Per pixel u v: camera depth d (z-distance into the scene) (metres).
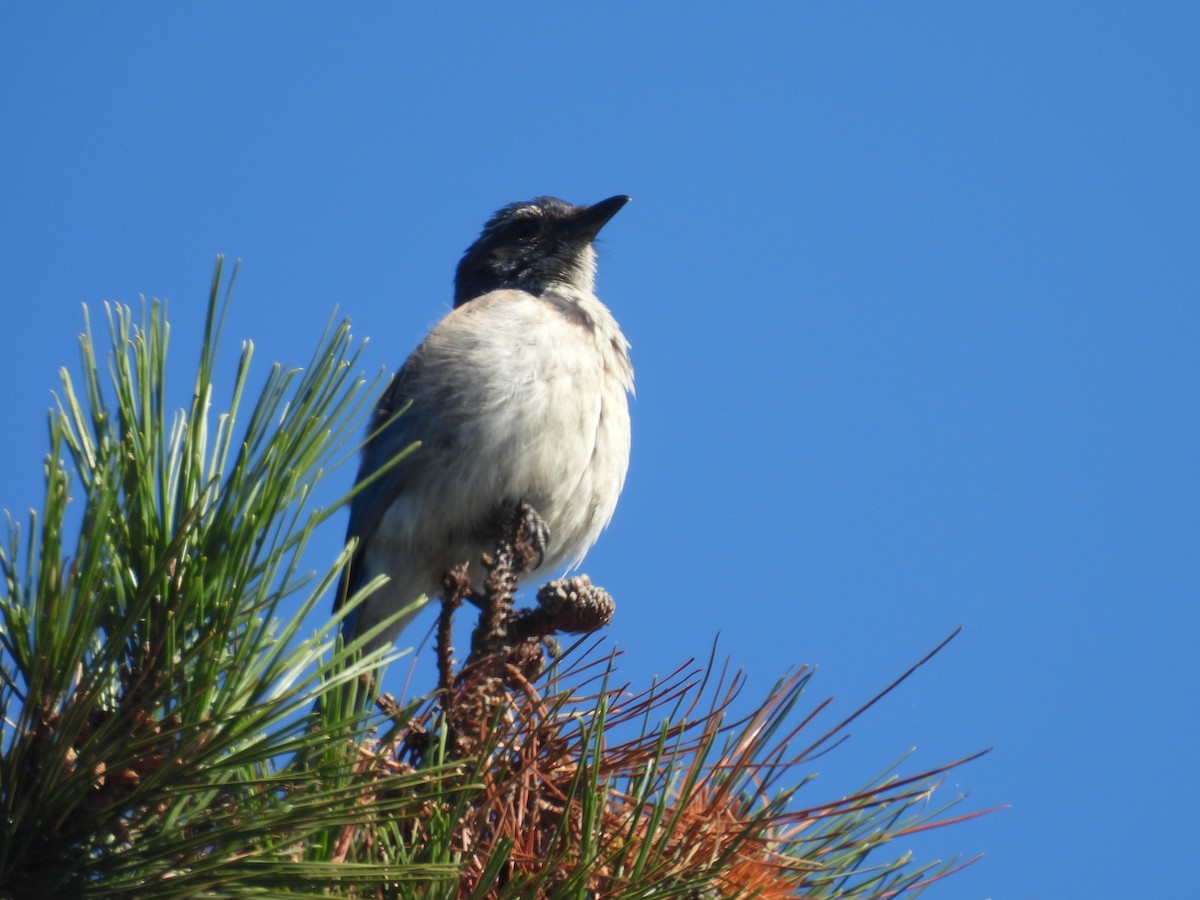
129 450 4.76
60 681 4.41
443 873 4.55
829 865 5.74
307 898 4.45
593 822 5.40
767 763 5.89
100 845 4.56
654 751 6.07
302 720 4.58
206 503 4.85
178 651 4.64
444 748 5.82
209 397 4.95
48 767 4.37
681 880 5.48
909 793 5.80
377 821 4.66
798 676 6.04
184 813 4.80
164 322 4.97
